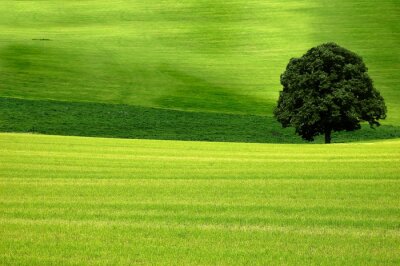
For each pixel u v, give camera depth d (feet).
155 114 587.68
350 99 511.81
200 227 138.00
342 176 225.56
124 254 116.37
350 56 537.65
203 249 120.16
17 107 569.64
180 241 126.11
